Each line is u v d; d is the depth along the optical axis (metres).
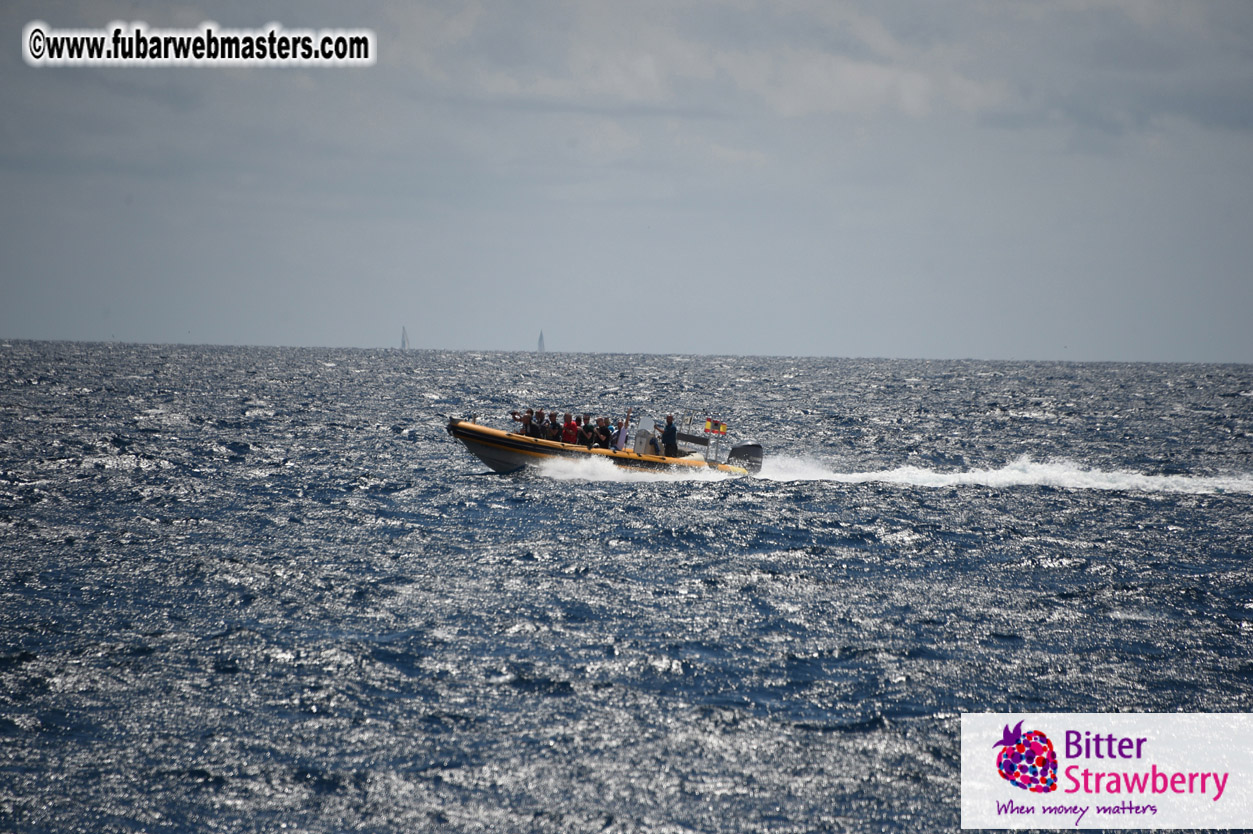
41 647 16.39
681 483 34.12
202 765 12.77
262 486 32.94
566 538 25.08
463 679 15.47
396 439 49.59
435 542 24.50
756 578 21.55
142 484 32.44
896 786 12.62
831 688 15.37
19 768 12.58
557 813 11.85
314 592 19.81
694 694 15.05
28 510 27.45
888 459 48.88
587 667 16.00
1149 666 16.42
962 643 17.41
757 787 12.51
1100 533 27.06
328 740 13.47
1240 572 22.61
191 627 17.56
